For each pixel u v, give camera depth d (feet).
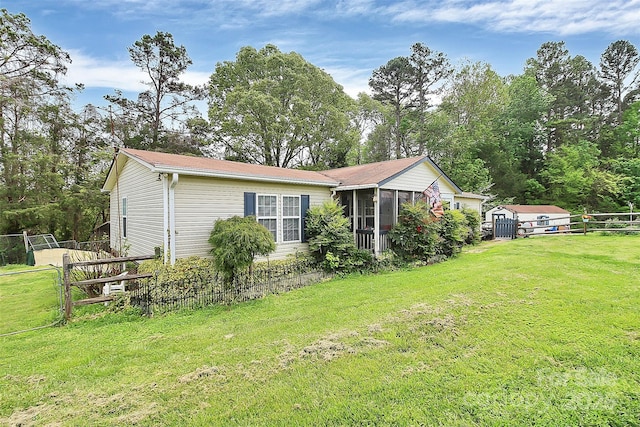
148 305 19.69
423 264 34.96
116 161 35.70
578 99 107.55
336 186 37.27
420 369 11.29
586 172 86.17
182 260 25.86
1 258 47.19
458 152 90.89
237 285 22.94
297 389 10.47
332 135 81.35
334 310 18.75
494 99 93.56
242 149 79.66
